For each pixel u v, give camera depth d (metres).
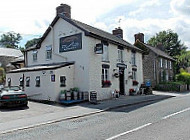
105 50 19.61
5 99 13.41
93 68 17.77
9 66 36.88
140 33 34.31
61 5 20.73
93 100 15.73
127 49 23.08
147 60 33.25
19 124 9.20
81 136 6.91
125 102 15.90
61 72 17.03
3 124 9.23
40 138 6.95
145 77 32.97
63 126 8.71
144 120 9.09
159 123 8.41
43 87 17.36
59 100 16.45
